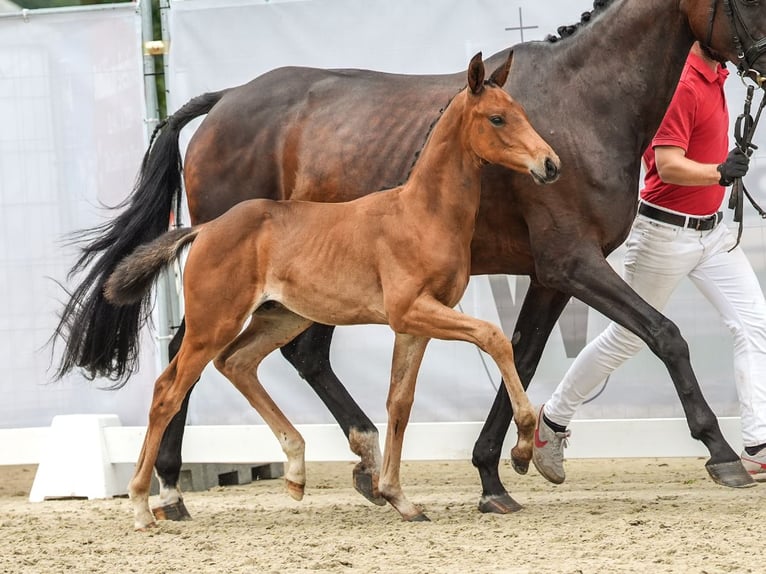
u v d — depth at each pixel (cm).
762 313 865
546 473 921
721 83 866
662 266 873
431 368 1036
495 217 845
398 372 813
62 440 1079
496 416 864
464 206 780
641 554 657
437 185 778
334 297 804
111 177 1068
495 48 1011
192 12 1055
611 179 812
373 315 804
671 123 836
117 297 838
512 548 693
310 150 913
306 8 1038
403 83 909
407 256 775
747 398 866
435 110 877
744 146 812
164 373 835
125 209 1039
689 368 788
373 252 789
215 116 949
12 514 973
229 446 1042
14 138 1080
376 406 1042
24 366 1085
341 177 899
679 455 987
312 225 810
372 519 852
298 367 940
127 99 1065
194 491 1123
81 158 1072
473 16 1013
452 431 1014
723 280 873
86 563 702
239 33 1050
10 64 1078
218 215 945
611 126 820
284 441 867
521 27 1006
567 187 812
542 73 841
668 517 772
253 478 1240
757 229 1005
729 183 809
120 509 977
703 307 1003
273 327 879
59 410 1091
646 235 874
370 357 1042
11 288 1083
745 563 623
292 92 935
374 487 897
